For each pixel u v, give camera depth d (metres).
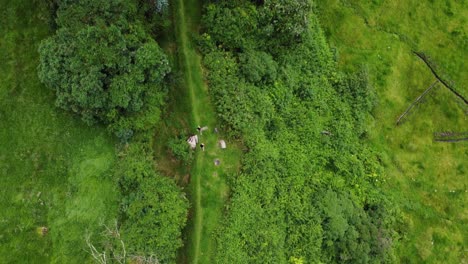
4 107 18.66
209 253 18.75
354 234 21.66
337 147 23.27
